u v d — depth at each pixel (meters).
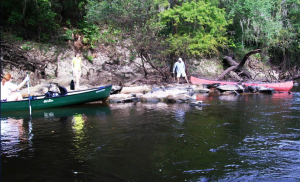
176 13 16.67
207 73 20.41
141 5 14.16
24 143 4.69
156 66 16.23
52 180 3.27
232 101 9.96
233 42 22.22
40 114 7.37
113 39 18.05
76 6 18.28
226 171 3.54
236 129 5.67
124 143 4.70
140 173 3.48
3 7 15.55
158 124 6.11
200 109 8.13
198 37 16.80
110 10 14.09
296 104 9.16
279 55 26.05
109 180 3.28
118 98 9.85
